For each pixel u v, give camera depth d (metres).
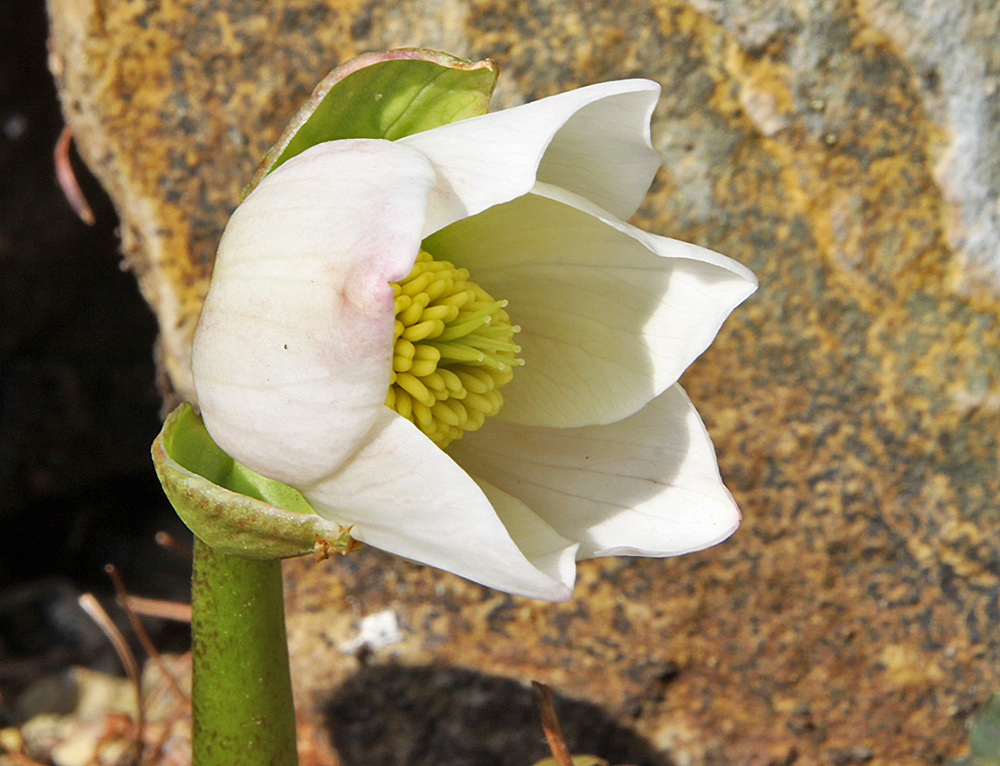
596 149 0.23
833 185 0.28
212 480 0.23
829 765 0.29
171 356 0.29
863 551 0.29
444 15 0.28
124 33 0.28
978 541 0.28
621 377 0.24
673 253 0.23
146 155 0.28
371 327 0.22
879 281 0.28
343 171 0.22
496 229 0.24
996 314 0.28
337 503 0.22
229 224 0.23
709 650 0.29
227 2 0.28
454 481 0.22
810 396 0.28
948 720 0.29
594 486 0.24
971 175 0.28
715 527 0.24
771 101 0.28
